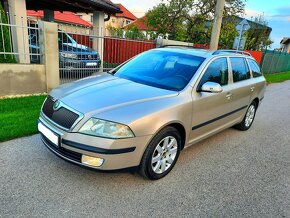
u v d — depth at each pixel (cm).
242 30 1171
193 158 416
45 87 702
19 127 445
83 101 303
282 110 829
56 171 332
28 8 1443
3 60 633
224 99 429
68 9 1345
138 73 409
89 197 289
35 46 718
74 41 858
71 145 280
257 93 564
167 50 451
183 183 338
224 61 445
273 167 414
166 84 372
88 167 281
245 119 562
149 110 300
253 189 342
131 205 283
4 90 625
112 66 997
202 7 1953
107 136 275
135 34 1576
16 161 348
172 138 339
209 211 288
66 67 802
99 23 1198
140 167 310
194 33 2022
